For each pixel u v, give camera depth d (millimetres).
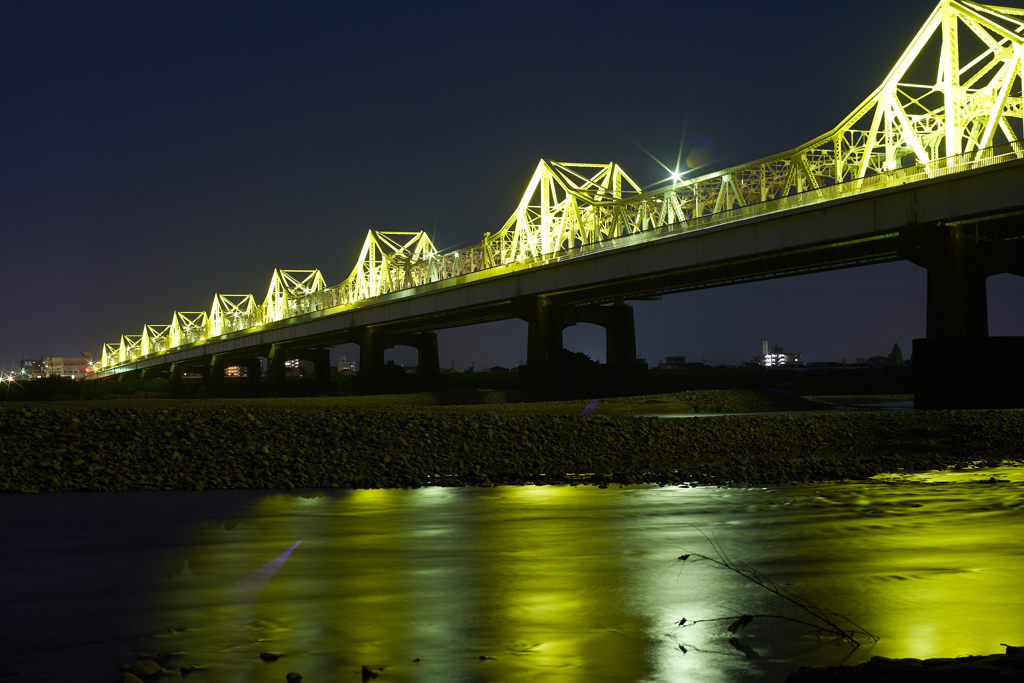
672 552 13375
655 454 29297
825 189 51844
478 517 17016
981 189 42375
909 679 6680
